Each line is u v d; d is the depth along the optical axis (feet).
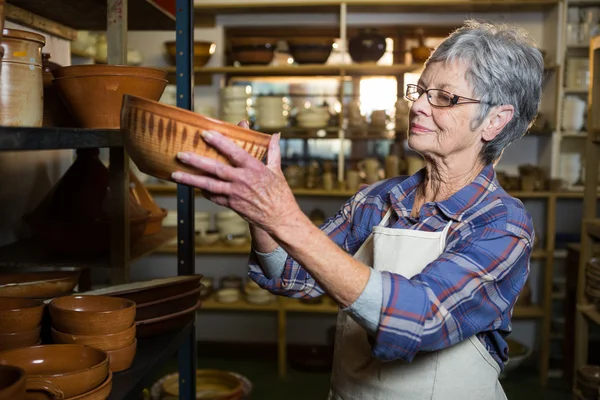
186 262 5.62
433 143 4.27
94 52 11.66
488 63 4.09
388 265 4.33
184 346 5.61
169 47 13.74
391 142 14.88
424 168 4.86
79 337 3.79
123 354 3.91
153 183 14.12
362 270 3.26
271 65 14.48
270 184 3.04
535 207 14.44
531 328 14.33
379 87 14.74
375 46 13.39
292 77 15.05
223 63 14.58
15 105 3.40
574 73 13.65
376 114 13.55
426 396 4.27
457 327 3.51
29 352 3.49
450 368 4.23
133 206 6.28
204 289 13.91
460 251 3.78
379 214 4.93
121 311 3.90
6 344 3.68
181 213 5.61
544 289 13.46
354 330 4.61
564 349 13.43
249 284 13.83
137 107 3.05
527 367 14.21
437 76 4.21
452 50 4.14
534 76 4.26
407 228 4.48
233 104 13.24
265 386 12.92
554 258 14.46
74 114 4.61
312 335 14.82
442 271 3.59
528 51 4.24
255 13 14.32
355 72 14.24
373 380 4.42
